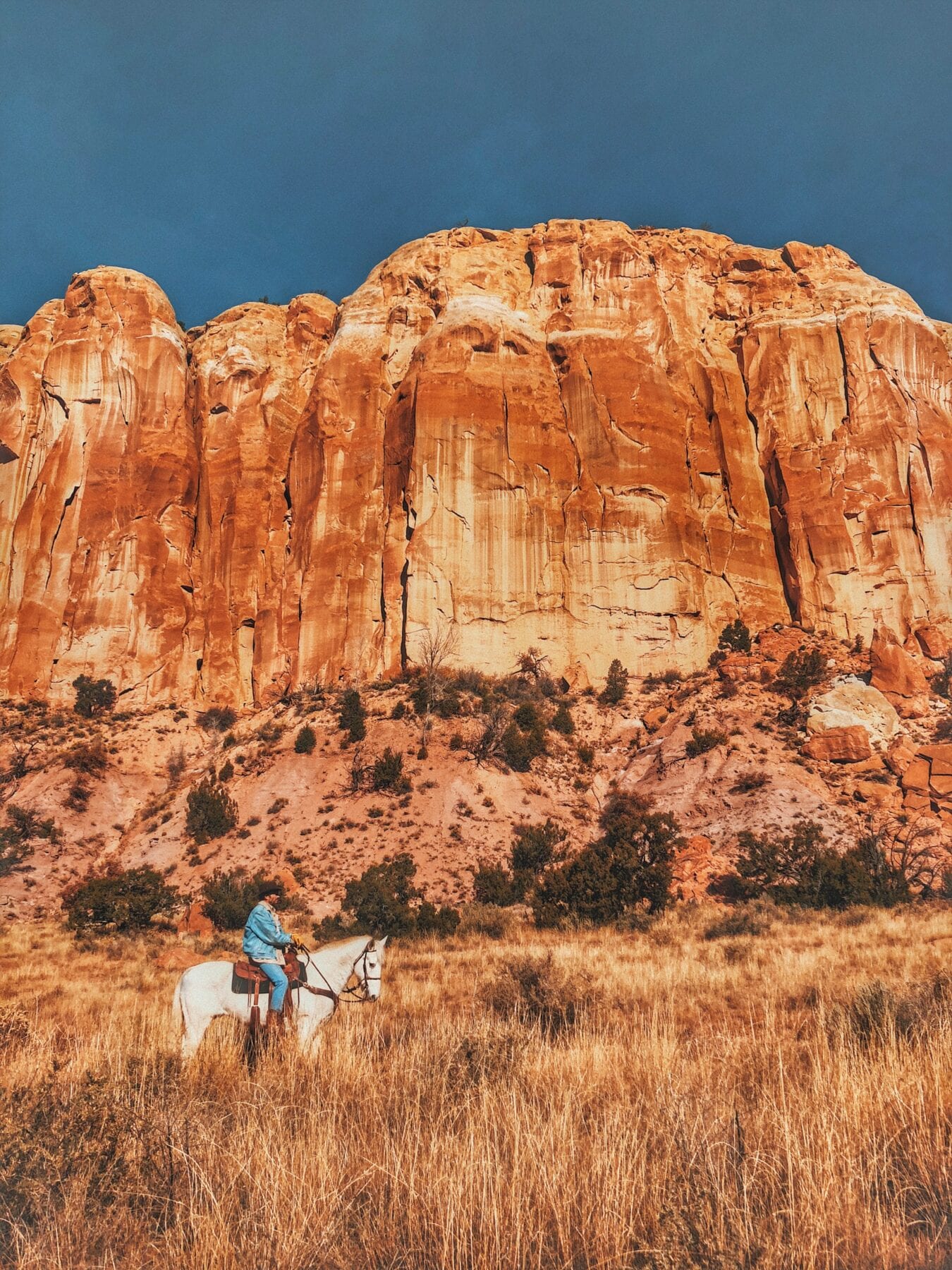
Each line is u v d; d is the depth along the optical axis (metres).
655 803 57.09
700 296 93.94
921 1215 5.68
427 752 61.94
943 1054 8.23
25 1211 5.97
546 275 90.81
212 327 103.56
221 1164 6.39
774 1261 4.95
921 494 79.88
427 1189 5.78
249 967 9.80
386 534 79.25
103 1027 12.48
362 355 90.81
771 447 84.56
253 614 86.31
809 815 52.03
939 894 41.22
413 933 33.41
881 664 64.88
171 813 63.50
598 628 75.69
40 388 93.12
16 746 71.06
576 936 32.19
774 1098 7.22
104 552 84.19
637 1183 5.80
